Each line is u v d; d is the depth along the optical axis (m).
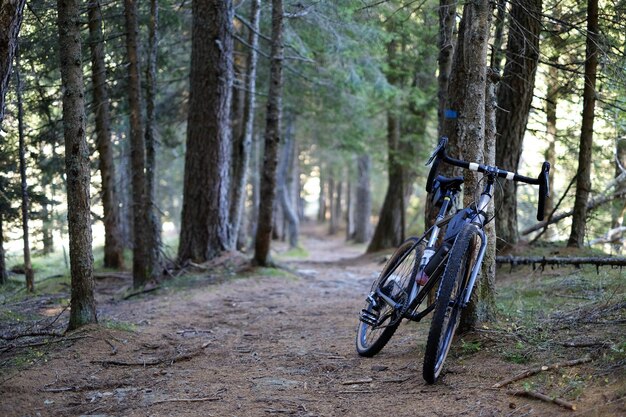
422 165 19.31
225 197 12.73
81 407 3.92
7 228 12.36
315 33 14.06
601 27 7.16
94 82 12.24
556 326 4.66
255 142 24.88
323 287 10.84
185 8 13.53
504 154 8.91
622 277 6.48
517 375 3.75
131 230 19.53
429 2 9.66
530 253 8.89
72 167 5.71
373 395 3.92
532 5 7.09
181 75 16.94
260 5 12.87
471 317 4.79
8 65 4.22
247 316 7.59
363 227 34.12
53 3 8.22
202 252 12.44
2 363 4.89
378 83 15.06
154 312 7.77
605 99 8.23
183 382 4.45
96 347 5.39
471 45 4.82
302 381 4.41
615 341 3.93
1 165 10.92
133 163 10.47
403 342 5.35
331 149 23.97
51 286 11.42
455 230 4.06
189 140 12.47
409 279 4.45
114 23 11.69
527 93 8.59
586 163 8.90
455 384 3.89
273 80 11.72
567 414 3.17
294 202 36.31
